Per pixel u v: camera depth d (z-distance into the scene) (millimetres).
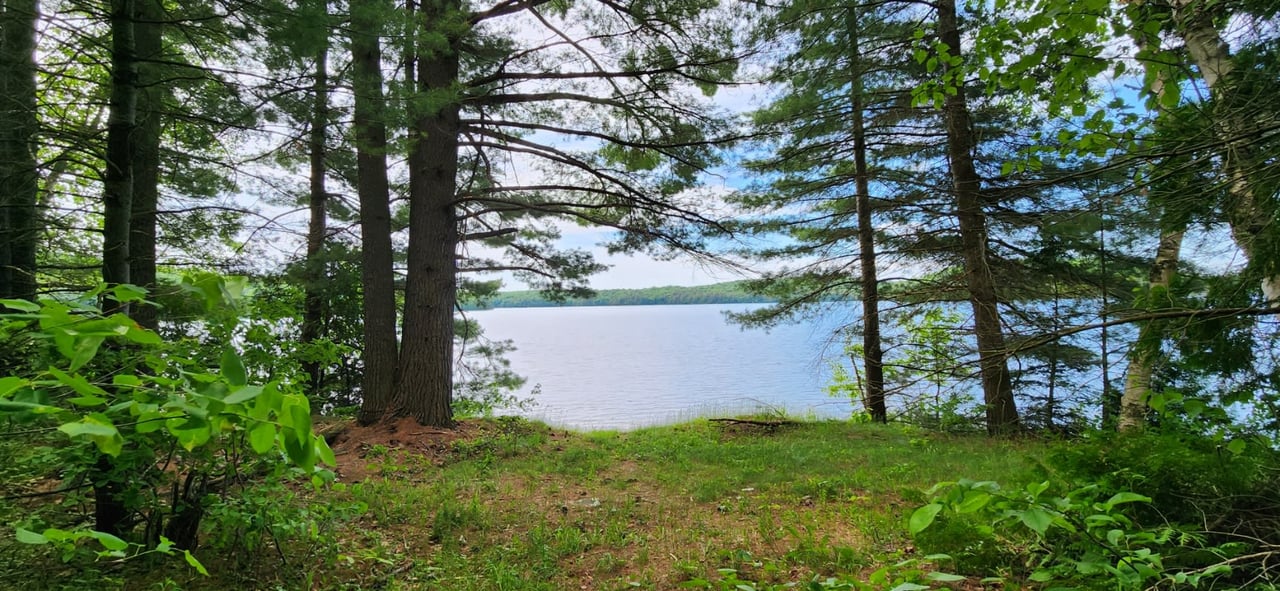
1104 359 8047
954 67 3537
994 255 9664
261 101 5918
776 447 8523
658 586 3869
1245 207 3299
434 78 8867
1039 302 9828
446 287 9047
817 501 5629
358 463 7105
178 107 6195
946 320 11734
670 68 8445
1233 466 2945
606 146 9922
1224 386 3443
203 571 1451
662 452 8141
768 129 9727
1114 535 1943
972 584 3305
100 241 9516
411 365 8805
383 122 6320
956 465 6809
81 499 3414
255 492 3643
